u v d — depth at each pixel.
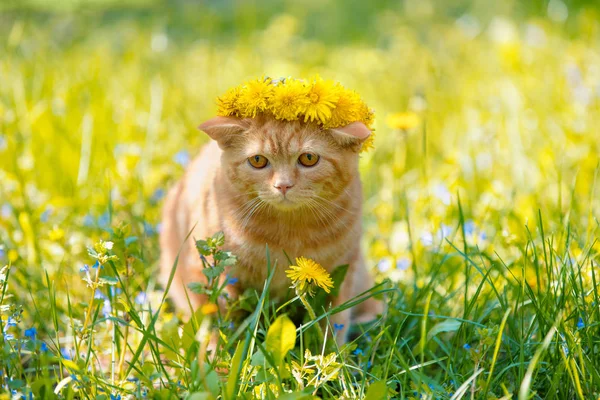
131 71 6.23
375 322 3.00
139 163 4.25
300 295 2.47
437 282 3.18
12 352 2.41
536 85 5.61
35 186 4.19
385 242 3.80
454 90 5.95
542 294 2.75
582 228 3.42
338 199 2.84
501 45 6.27
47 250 3.38
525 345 2.54
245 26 8.08
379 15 8.91
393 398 2.46
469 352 2.53
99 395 2.22
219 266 2.51
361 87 6.38
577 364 2.44
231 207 2.81
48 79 5.60
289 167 2.69
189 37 8.10
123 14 9.11
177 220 3.19
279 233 2.79
